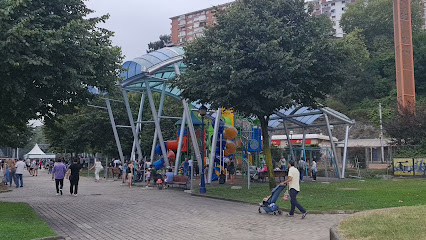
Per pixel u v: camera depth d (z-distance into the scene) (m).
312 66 18.09
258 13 18.92
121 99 45.12
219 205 14.73
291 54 16.62
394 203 13.34
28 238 8.12
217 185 23.64
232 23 18.06
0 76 10.66
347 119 30.42
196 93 19.00
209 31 19.38
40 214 12.46
